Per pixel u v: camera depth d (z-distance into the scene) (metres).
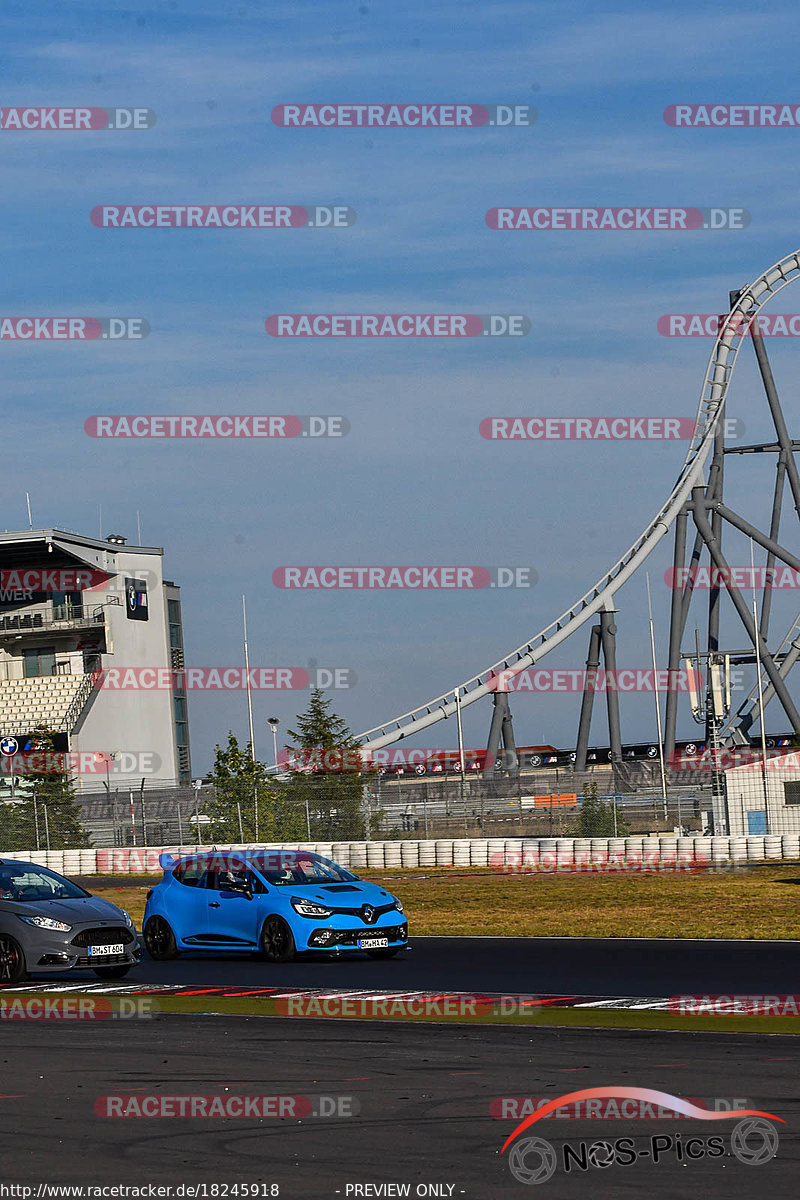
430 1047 52.34
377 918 84.88
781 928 97.19
